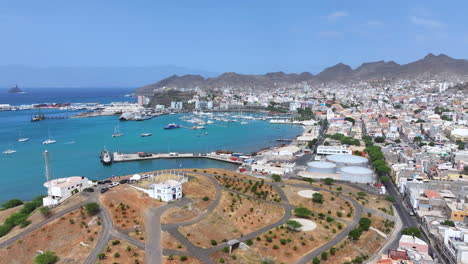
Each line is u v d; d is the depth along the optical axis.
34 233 182.12
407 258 156.62
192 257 163.00
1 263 162.12
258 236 188.38
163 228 189.25
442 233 189.50
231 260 162.12
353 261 165.62
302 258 168.00
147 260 159.50
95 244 172.62
